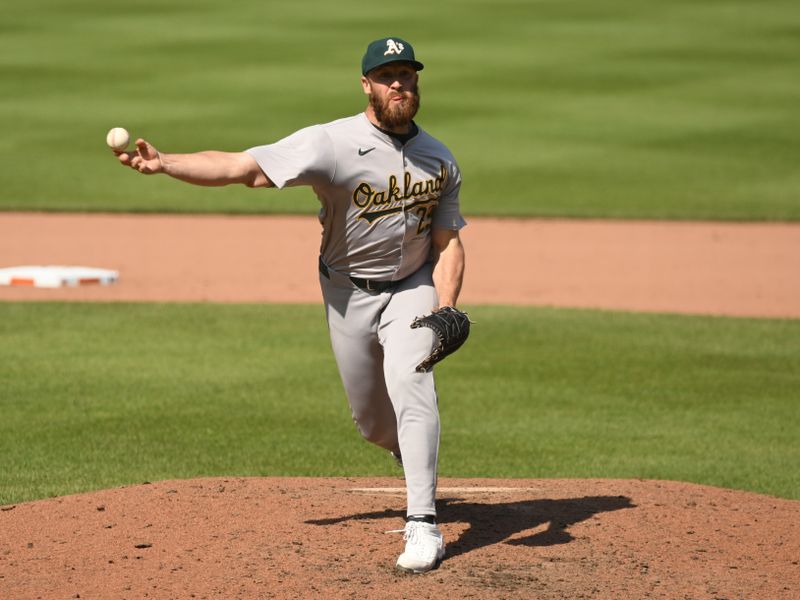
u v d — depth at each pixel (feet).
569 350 122.83
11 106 293.43
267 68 342.64
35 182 225.56
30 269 160.04
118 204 211.41
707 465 87.04
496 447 91.25
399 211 59.82
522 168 238.48
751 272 166.91
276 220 205.98
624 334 130.31
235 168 55.88
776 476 84.48
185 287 155.02
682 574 57.72
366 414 65.31
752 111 292.20
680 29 411.54
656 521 66.59
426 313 60.75
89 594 54.24
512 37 394.32
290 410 100.32
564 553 60.29
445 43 383.65
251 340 125.49
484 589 54.80
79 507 67.46
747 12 447.42
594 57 362.12
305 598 53.57
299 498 69.41
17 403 100.68
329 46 377.30
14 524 64.64
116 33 401.29
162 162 53.16
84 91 311.47
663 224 200.03
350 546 60.44
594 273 165.99
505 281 160.97
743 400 105.09
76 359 116.16
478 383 110.11
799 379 112.16
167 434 92.63
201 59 356.59
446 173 60.95
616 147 256.52
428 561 56.65
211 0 478.59
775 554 61.57
